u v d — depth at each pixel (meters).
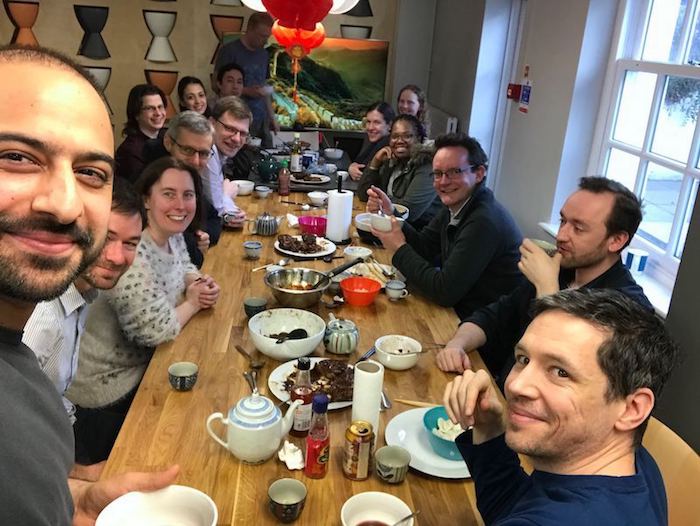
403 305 2.26
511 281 2.45
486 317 2.09
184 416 1.48
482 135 4.66
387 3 5.76
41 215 0.71
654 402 0.95
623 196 1.86
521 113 4.15
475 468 1.24
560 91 3.50
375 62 5.75
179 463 1.32
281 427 1.36
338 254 2.71
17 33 5.25
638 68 2.99
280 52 5.56
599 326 0.93
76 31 5.34
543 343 0.95
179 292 2.18
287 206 3.43
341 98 5.79
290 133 5.15
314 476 1.30
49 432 0.84
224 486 1.27
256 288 2.28
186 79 4.59
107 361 1.87
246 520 1.18
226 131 3.28
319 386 1.58
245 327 1.96
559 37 3.55
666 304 2.47
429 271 2.31
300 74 5.66
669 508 1.32
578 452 0.96
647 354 0.93
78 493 1.21
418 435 1.46
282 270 2.20
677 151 2.68
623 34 3.15
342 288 2.22
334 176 4.14
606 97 3.28
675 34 2.79
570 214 1.91
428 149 3.42
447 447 1.38
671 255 2.65
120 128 5.65
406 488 1.30
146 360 1.94
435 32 5.81
